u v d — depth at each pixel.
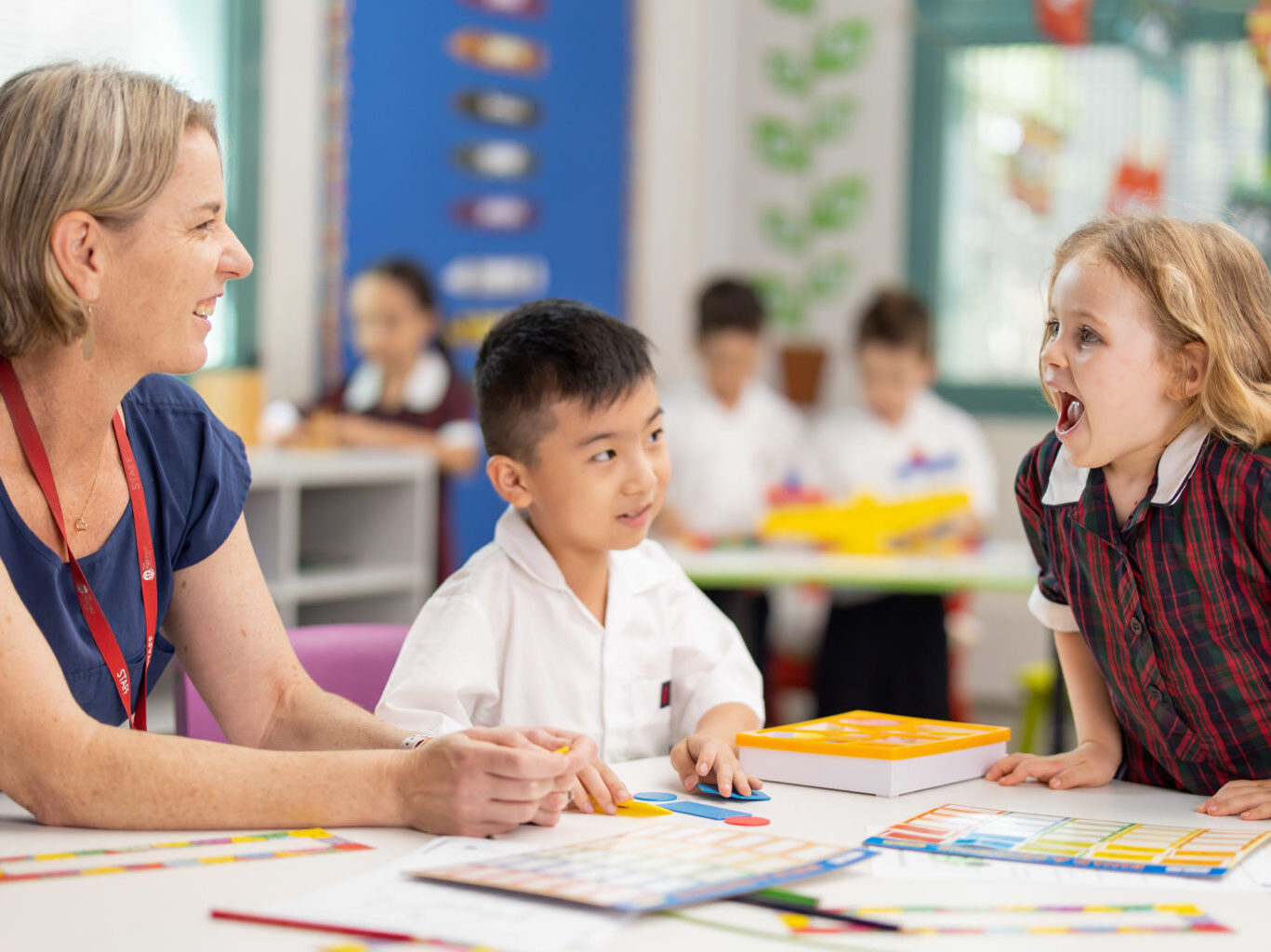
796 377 5.07
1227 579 1.17
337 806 0.99
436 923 0.76
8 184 1.05
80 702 1.19
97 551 1.19
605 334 1.44
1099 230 1.20
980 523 3.70
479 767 0.96
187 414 1.28
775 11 5.36
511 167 4.59
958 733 1.26
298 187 3.99
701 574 3.08
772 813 1.07
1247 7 4.85
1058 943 0.75
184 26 3.75
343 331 4.11
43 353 1.11
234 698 1.27
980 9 5.16
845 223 5.32
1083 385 1.16
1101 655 1.28
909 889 0.85
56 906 0.80
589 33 4.82
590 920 0.77
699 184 5.23
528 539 1.49
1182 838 0.99
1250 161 4.90
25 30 3.41
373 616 3.61
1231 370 1.14
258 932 0.76
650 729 1.51
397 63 4.23
